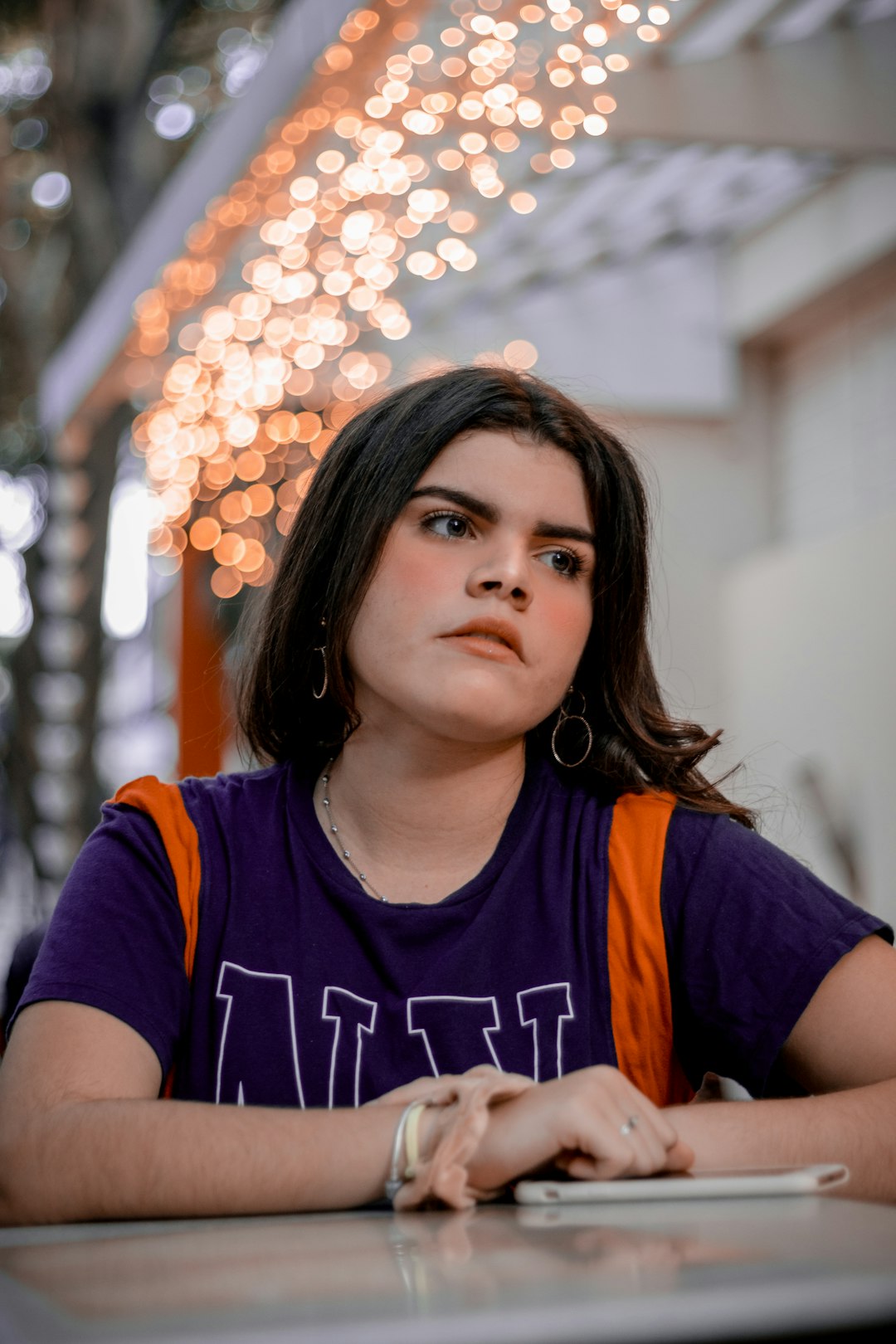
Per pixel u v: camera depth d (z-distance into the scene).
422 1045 1.17
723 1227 0.66
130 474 7.33
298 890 1.22
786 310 6.18
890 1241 0.59
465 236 5.24
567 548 1.24
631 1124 0.88
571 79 3.75
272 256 4.88
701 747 1.34
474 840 1.25
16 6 7.60
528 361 5.98
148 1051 1.12
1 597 7.34
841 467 6.13
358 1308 0.47
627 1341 0.44
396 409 1.25
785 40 4.41
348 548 1.22
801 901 1.22
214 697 5.87
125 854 1.22
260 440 5.41
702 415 6.45
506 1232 0.69
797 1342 0.46
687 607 6.30
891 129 4.48
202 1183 0.88
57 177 7.81
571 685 1.35
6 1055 1.11
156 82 7.73
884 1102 1.05
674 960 1.23
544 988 1.20
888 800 5.01
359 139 3.97
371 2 3.23
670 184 5.41
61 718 7.30
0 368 7.47
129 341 5.23
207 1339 0.43
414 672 1.17
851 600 5.25
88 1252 0.66
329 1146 0.89
